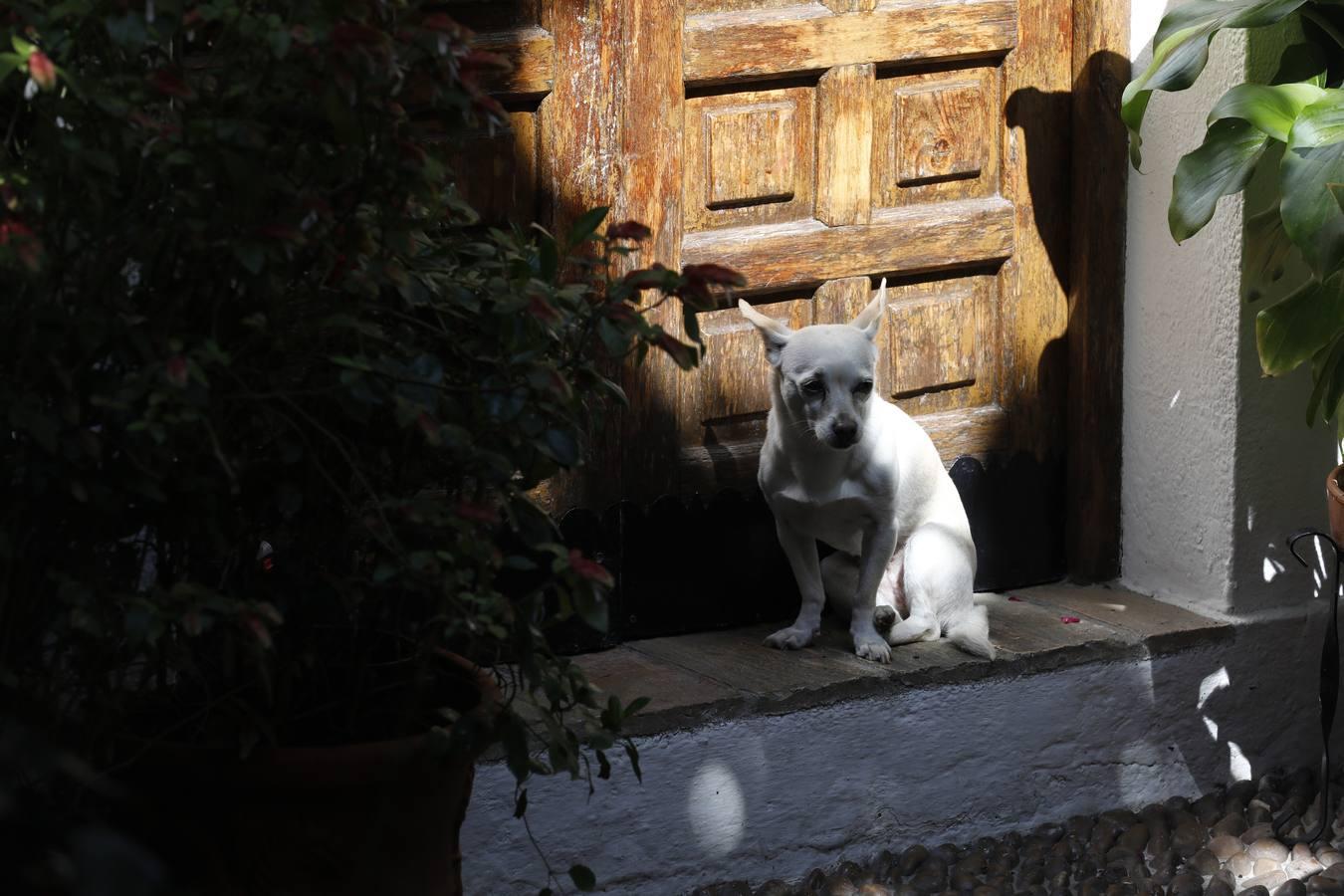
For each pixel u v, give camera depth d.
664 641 3.82
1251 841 3.78
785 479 3.64
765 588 3.95
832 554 4.04
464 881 3.25
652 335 2.25
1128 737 3.91
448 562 2.20
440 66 2.07
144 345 2.01
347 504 2.22
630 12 3.57
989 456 4.16
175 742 2.28
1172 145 3.95
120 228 2.05
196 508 2.20
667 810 3.41
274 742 2.21
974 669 3.68
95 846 1.11
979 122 4.03
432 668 2.55
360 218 2.20
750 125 3.79
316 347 2.23
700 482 3.84
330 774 2.21
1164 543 4.15
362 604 2.47
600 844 3.36
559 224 3.60
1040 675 3.77
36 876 1.19
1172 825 3.89
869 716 3.58
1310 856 3.70
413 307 2.30
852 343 3.41
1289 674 4.08
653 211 3.67
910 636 3.76
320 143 2.14
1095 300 4.12
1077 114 4.05
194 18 1.94
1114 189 4.07
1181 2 3.88
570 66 3.54
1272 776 4.09
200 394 1.96
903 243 3.97
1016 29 3.99
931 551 3.79
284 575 2.35
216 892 2.26
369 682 2.53
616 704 2.39
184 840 2.27
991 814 3.78
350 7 1.99
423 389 2.19
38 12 1.97
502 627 2.14
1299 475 4.01
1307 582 4.08
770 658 3.69
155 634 1.95
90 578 2.12
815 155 3.87
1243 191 3.78
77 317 2.00
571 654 3.71
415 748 2.25
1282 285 3.87
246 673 2.43
